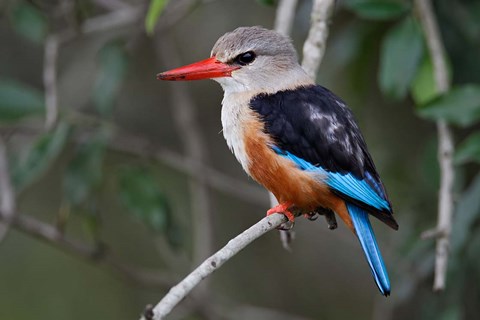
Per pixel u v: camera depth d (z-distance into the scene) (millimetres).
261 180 8711
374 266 8141
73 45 13141
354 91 11328
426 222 10797
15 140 11984
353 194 8328
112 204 13180
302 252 13031
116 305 12812
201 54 12820
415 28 9750
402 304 11328
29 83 12797
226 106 9008
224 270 12945
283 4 9352
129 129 12883
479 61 10922
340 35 11273
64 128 10391
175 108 12078
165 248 12633
